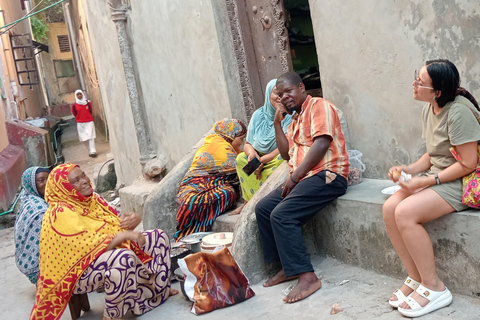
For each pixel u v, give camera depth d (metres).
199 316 3.52
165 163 7.13
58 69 31.12
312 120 3.61
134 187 7.15
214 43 5.58
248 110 5.64
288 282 3.79
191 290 3.63
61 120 22.70
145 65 7.13
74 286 3.57
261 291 3.76
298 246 3.53
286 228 3.54
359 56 4.11
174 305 3.81
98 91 16.94
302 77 6.38
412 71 3.71
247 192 4.82
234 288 3.63
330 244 3.96
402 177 2.92
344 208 3.72
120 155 8.73
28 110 17.11
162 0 6.36
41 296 3.56
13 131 11.01
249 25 5.61
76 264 3.54
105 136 16.39
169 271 3.96
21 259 4.36
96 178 10.05
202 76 5.94
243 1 5.57
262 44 5.52
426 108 2.99
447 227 2.97
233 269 3.67
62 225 3.55
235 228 4.03
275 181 4.10
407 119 3.84
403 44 3.72
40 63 28.48
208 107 5.98
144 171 7.33
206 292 3.60
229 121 5.27
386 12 3.79
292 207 3.58
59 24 30.80
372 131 4.16
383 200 3.47
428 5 3.49
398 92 3.86
